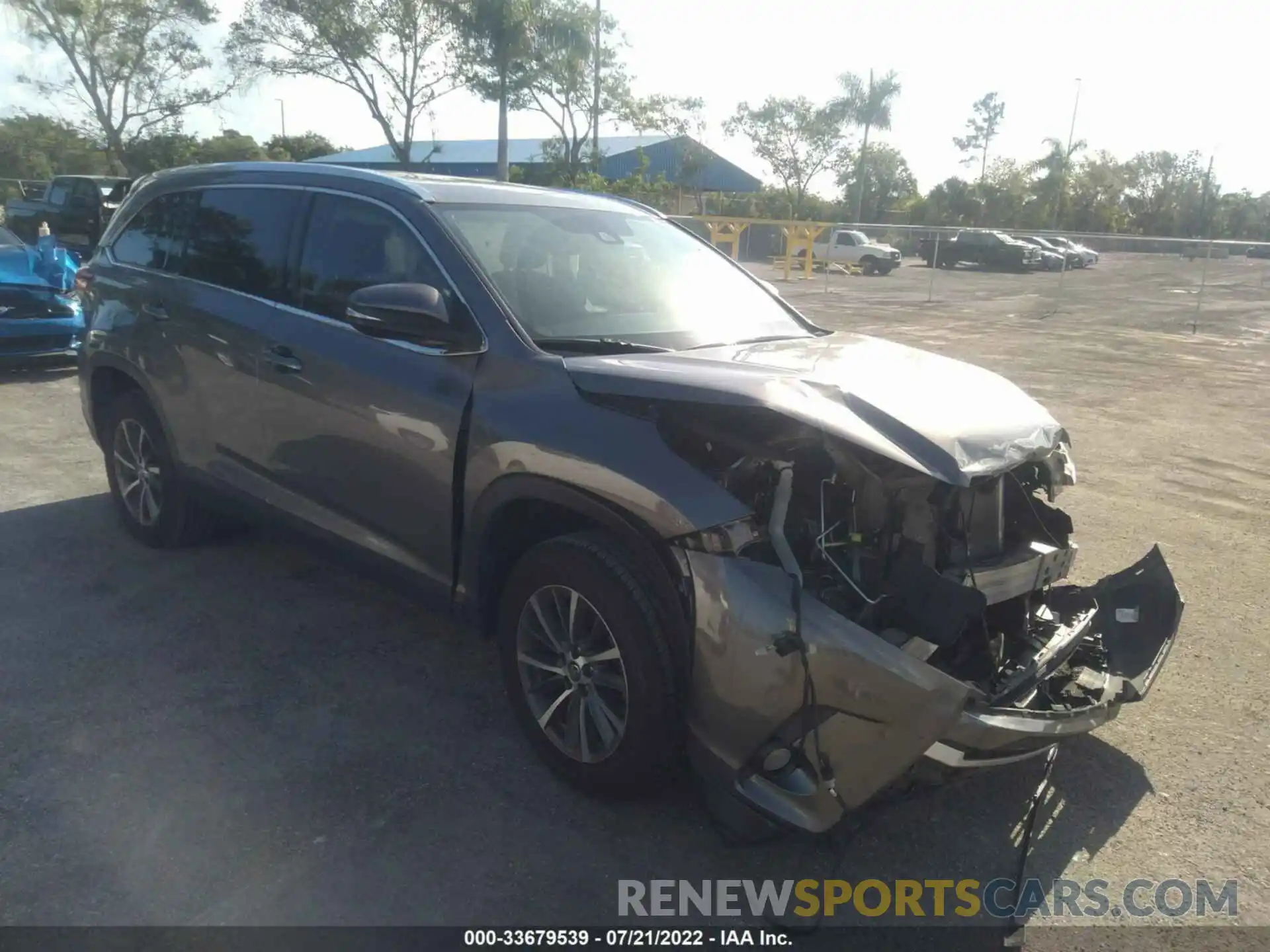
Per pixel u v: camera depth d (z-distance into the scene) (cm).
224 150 4600
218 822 309
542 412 322
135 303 492
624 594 300
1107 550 585
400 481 367
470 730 367
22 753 340
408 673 407
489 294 354
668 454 297
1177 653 457
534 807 324
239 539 542
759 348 373
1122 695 331
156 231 502
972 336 1683
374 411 370
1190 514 661
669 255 439
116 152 4088
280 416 412
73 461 682
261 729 362
